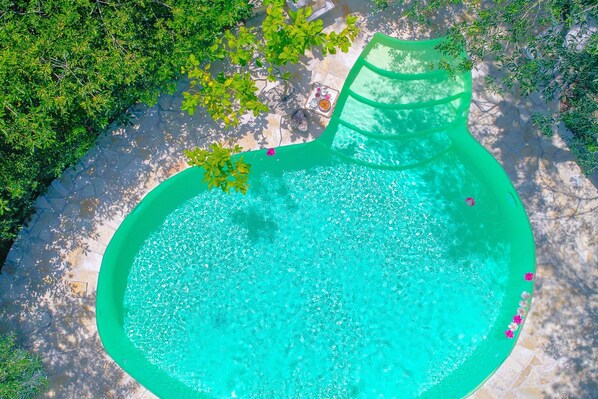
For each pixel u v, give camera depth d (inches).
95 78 419.5
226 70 517.0
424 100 525.3
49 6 409.4
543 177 516.4
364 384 539.5
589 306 512.1
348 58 520.1
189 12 431.2
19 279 512.1
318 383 541.0
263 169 529.7
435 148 531.2
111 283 516.4
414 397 532.1
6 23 407.5
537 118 446.3
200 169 516.4
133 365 517.3
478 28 425.4
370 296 545.6
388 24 518.6
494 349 522.0
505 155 517.3
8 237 464.1
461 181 533.0
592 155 442.0
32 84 409.1
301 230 541.3
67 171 513.0
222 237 538.0
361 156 533.3
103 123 449.4
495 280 532.4
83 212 514.6
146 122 516.4
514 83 515.5
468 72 504.7
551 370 511.5
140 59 418.6
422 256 541.3
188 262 537.0
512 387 513.0
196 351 537.0
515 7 408.2
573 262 514.0
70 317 513.7
